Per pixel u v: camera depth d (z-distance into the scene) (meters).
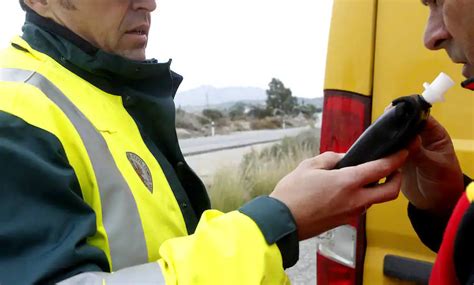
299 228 1.08
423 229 1.50
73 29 1.32
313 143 10.51
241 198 8.13
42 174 1.03
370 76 1.95
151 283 1.01
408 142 1.12
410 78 1.86
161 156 1.44
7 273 0.97
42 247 1.00
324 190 1.08
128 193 1.19
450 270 1.09
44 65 1.25
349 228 2.02
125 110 1.39
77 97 1.24
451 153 1.37
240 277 1.00
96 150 1.18
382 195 1.11
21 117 1.07
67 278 1.00
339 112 2.03
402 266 1.89
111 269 1.11
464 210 1.06
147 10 1.40
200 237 1.04
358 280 2.00
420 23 1.84
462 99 1.75
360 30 1.96
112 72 1.36
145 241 1.18
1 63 1.29
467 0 1.03
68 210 1.06
